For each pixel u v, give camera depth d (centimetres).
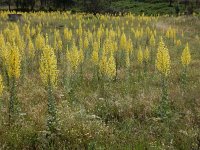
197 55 3186
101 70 1520
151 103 1359
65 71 1977
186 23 6234
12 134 967
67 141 965
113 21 6128
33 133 980
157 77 1942
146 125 1140
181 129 1093
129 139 998
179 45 3641
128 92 1584
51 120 993
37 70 2206
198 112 1242
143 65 2495
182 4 9750
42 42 2498
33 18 6078
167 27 5816
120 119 1232
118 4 10150
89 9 8719
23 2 9206
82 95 1552
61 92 1576
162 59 1241
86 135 987
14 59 1073
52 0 9681
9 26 4891
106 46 2011
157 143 985
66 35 3259
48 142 933
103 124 1098
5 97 1417
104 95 1505
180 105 1338
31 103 1384
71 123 1051
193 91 1536
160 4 9856
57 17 6328
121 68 2381
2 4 9769
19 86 1695
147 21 6106
